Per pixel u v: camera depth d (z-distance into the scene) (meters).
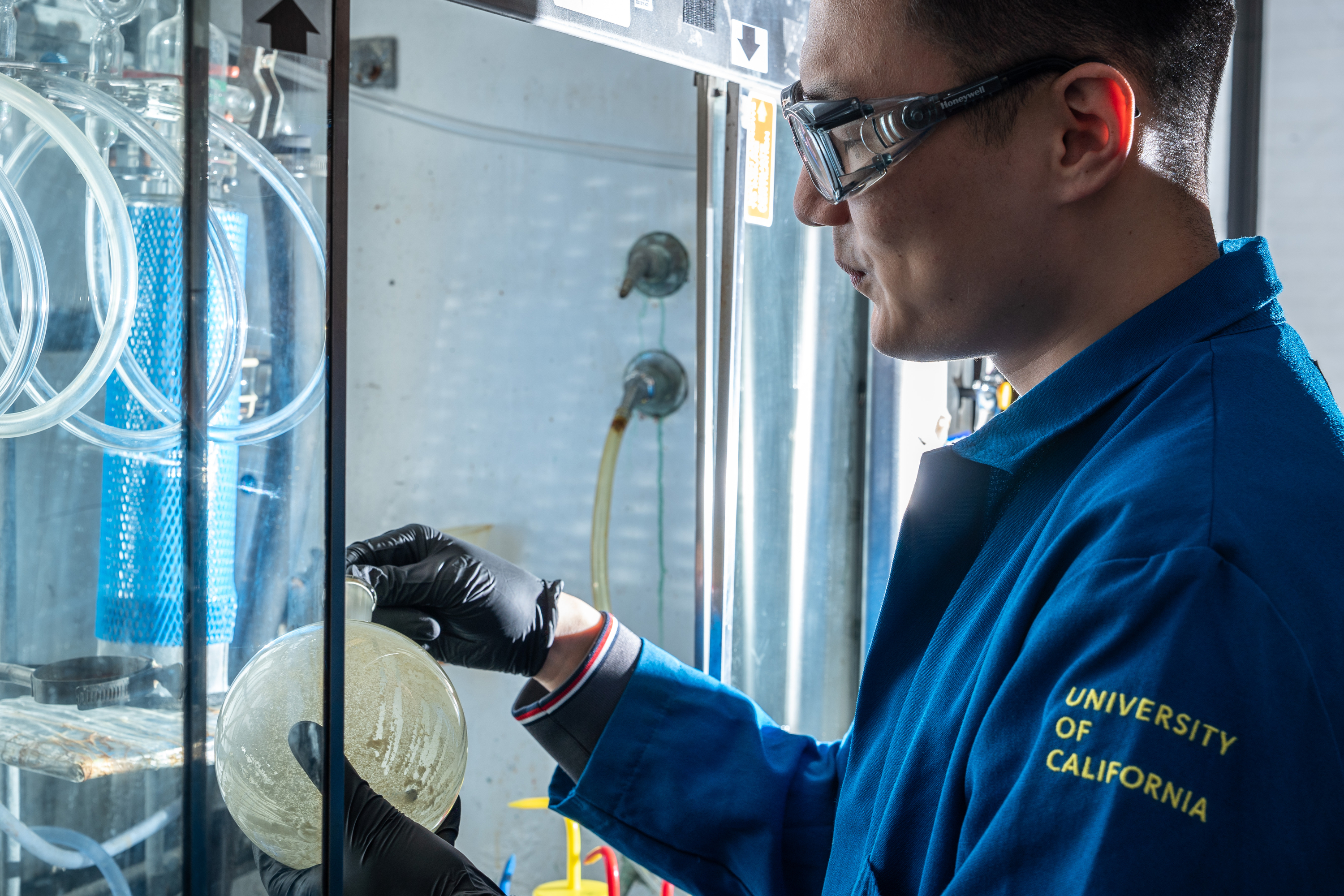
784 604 1.46
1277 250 2.05
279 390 0.53
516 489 2.03
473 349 2.04
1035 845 0.44
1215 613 0.44
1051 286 0.62
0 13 0.52
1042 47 0.58
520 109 1.99
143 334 0.51
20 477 0.52
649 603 1.97
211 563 0.53
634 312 1.96
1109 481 0.55
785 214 1.41
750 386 1.41
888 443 1.49
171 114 0.50
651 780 0.89
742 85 1.01
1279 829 0.41
